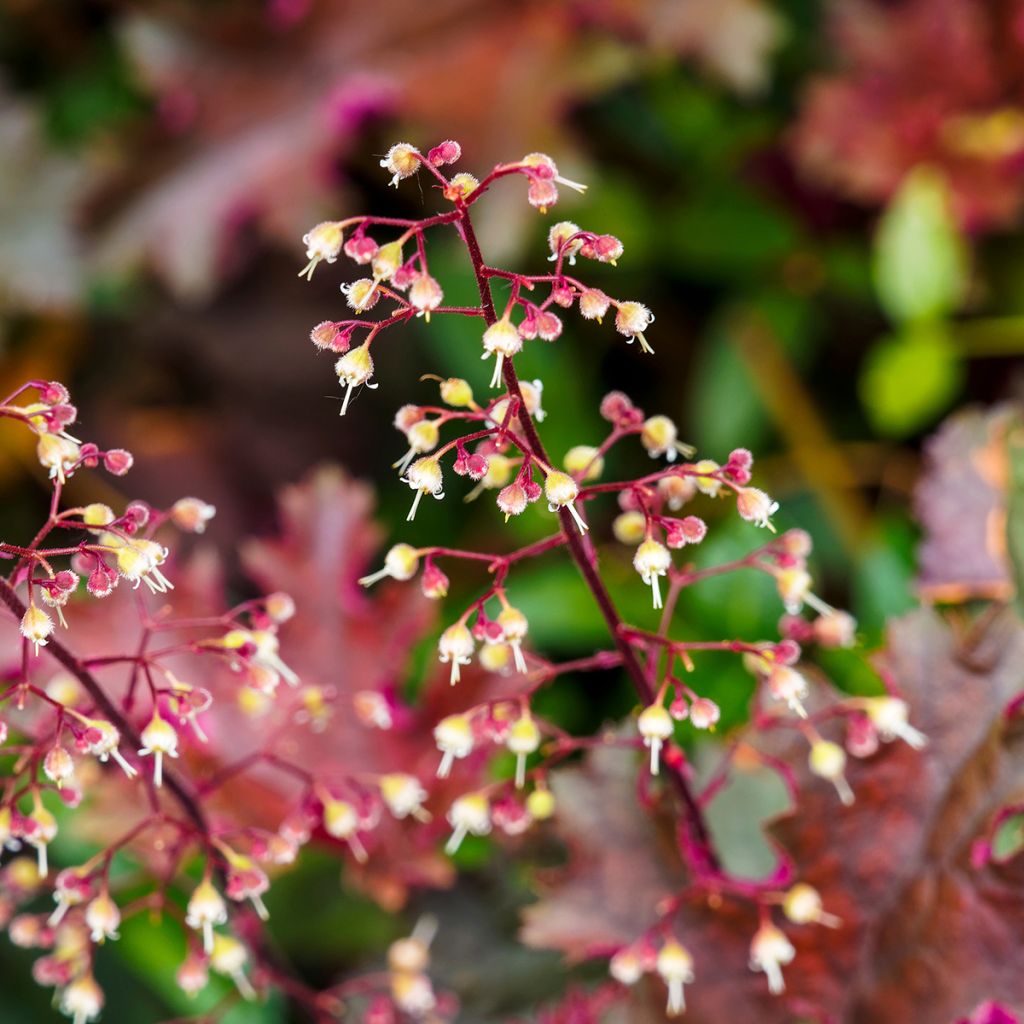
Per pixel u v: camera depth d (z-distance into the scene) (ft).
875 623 1.77
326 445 2.15
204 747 1.65
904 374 1.85
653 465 2.00
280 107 2.08
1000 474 1.71
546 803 1.51
